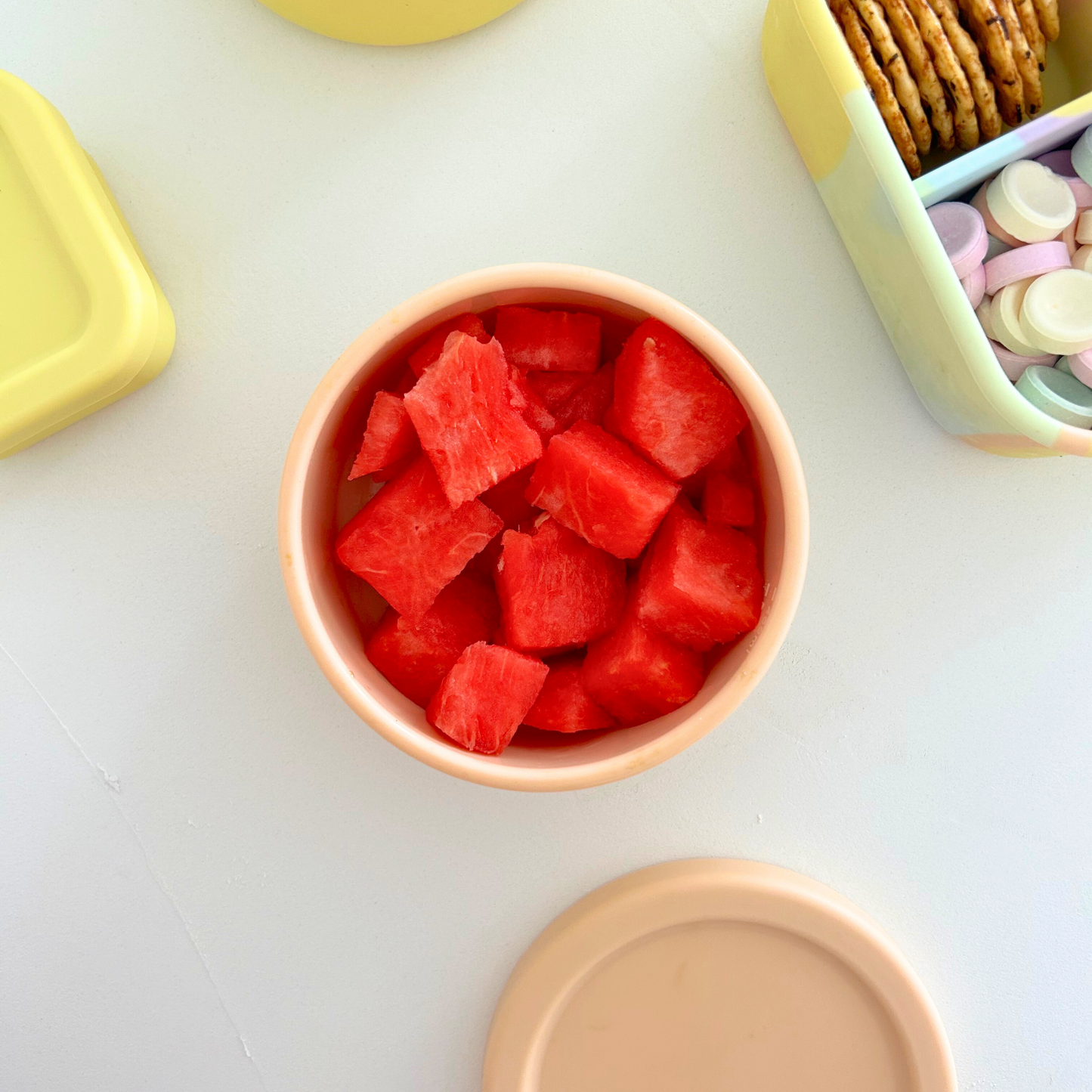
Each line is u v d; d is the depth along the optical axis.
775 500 0.34
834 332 0.38
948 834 0.40
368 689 0.34
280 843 0.40
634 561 0.37
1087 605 0.39
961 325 0.34
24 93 0.36
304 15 0.36
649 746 0.33
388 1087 0.41
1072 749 0.39
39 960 0.40
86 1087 0.41
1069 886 0.40
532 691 0.35
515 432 0.35
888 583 0.39
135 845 0.40
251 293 0.38
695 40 0.38
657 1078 0.40
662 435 0.35
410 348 0.35
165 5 0.37
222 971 0.41
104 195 0.37
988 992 0.41
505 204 0.38
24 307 0.37
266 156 0.38
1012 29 0.35
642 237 0.38
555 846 0.40
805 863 0.40
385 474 0.37
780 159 0.38
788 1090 0.40
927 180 0.35
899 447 0.38
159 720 0.39
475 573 0.38
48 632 0.39
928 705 0.39
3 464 0.38
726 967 0.40
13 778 0.40
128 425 0.38
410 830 0.40
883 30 0.34
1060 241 0.36
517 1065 0.39
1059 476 0.38
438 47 0.38
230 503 0.39
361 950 0.40
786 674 0.39
